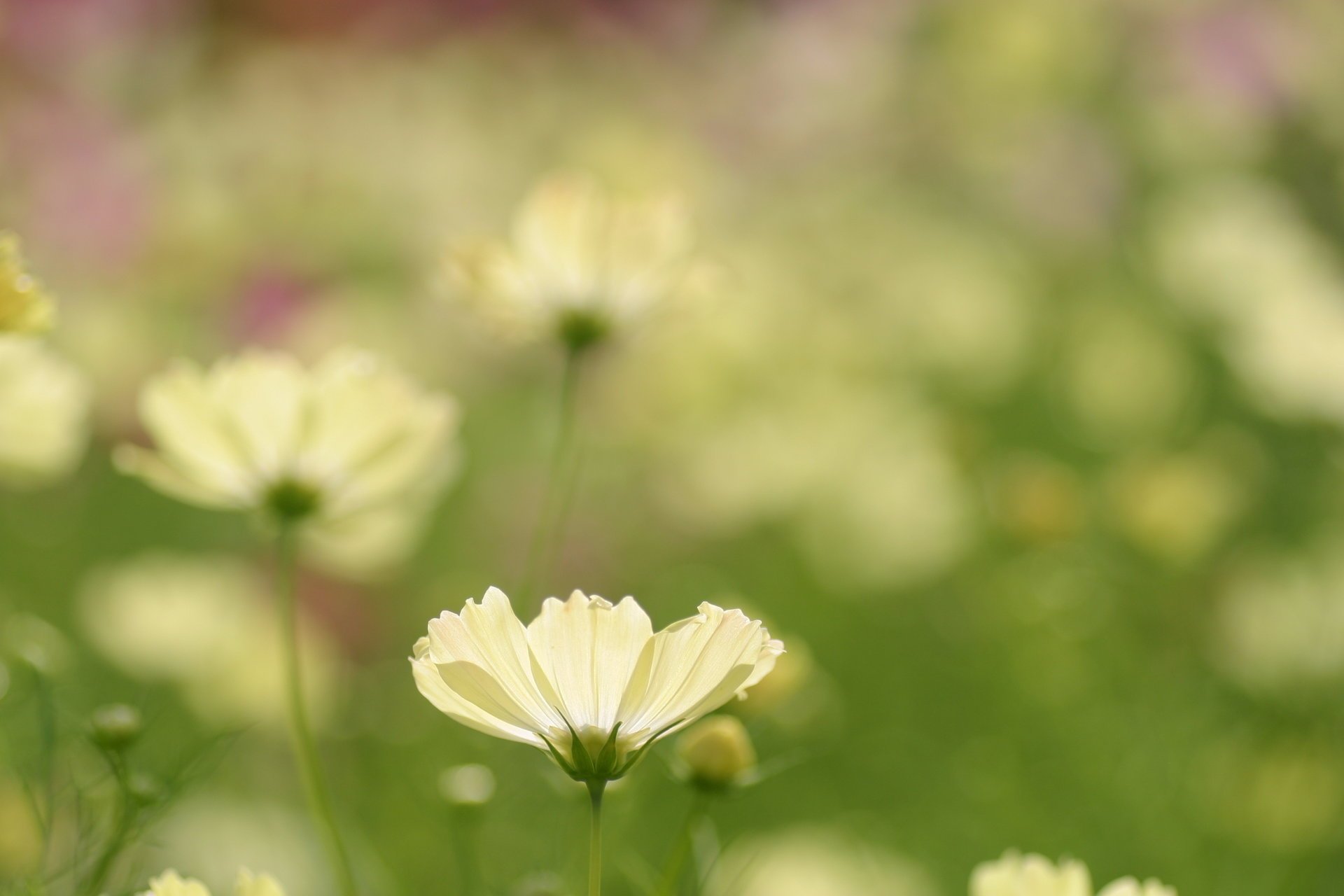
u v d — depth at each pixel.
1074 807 1.51
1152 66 3.03
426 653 0.72
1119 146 2.93
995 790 1.50
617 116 2.88
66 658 1.09
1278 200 2.62
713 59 3.42
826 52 3.26
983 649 1.71
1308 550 1.86
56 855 0.89
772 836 1.33
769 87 3.20
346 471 0.87
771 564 1.89
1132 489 1.71
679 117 3.09
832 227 2.60
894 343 2.33
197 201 2.28
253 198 2.38
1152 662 1.65
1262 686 1.59
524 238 0.93
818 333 2.17
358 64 3.30
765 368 2.07
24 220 2.23
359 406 0.87
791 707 1.21
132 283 2.18
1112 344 2.29
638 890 1.01
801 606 1.82
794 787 1.49
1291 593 1.62
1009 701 1.64
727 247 2.34
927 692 1.71
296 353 2.08
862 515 1.86
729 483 1.91
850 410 1.99
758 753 1.49
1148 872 1.40
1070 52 3.07
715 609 0.72
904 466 1.89
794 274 2.35
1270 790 1.39
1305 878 1.37
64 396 0.91
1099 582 1.67
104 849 0.86
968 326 2.35
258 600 1.62
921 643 1.77
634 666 0.73
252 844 1.18
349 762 1.40
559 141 2.75
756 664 0.72
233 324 2.19
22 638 0.92
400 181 2.51
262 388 0.87
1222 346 2.33
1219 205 2.49
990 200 2.92
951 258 2.48
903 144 3.06
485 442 2.02
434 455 0.88
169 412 0.86
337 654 1.59
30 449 0.90
